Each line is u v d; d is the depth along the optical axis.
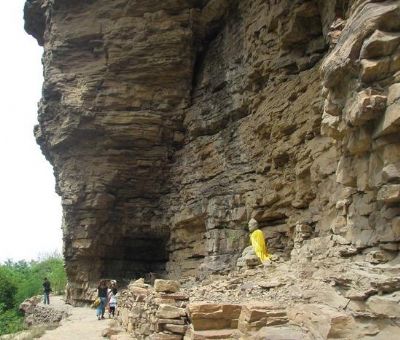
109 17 24.91
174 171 25.45
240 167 20.02
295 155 15.57
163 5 24.39
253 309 8.37
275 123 16.88
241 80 20.83
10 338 18.94
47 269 61.62
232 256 19.34
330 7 14.05
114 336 14.00
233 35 22.08
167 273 25.25
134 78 24.91
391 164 7.22
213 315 8.79
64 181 25.91
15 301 42.84
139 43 24.61
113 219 25.84
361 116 7.39
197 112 24.08
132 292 15.13
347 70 7.94
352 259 8.59
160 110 25.14
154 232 25.92
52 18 25.97
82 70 25.22
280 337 7.51
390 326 6.76
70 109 24.91
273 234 17.22
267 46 18.20
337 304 7.92
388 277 7.03
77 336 16.22
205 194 22.00
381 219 7.78
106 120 24.75
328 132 9.12
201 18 24.34
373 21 7.24
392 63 7.18
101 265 26.22
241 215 19.30
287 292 9.38
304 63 16.11
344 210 9.20
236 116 21.20
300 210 15.17
